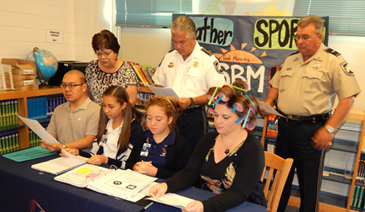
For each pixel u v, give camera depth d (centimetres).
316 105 201
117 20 388
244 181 122
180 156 166
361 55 280
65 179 133
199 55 223
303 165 213
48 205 131
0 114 267
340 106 190
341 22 279
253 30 299
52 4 328
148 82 323
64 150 163
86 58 372
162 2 356
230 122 125
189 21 204
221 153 134
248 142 130
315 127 204
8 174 143
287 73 219
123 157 184
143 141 174
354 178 259
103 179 133
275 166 162
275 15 301
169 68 235
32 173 142
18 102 278
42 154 174
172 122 172
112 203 114
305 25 197
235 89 126
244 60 307
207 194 128
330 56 199
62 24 343
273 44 294
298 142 210
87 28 366
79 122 205
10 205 146
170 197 120
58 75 315
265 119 287
